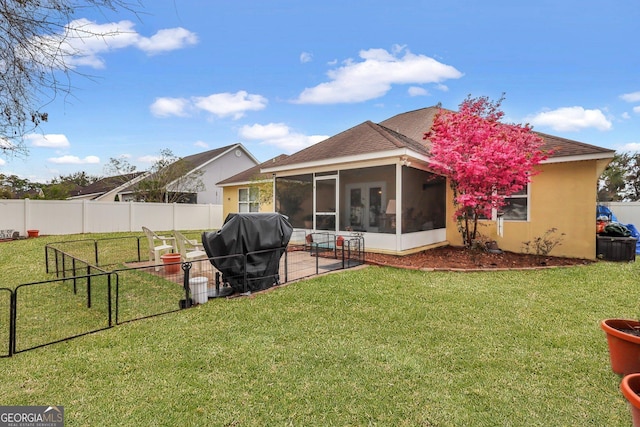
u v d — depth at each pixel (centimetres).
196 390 256
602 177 2130
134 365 295
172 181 1802
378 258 785
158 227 1605
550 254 841
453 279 596
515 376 274
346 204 905
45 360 305
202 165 2047
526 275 625
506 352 317
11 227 1214
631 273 626
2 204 1199
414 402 240
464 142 755
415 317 410
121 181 2041
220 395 250
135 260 841
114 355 314
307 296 497
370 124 1062
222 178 2212
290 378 273
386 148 794
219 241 520
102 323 404
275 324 391
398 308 443
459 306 450
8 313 443
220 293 517
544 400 242
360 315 419
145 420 221
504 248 908
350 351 321
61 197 1923
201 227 1769
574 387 258
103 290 553
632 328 288
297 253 917
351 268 698
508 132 751
